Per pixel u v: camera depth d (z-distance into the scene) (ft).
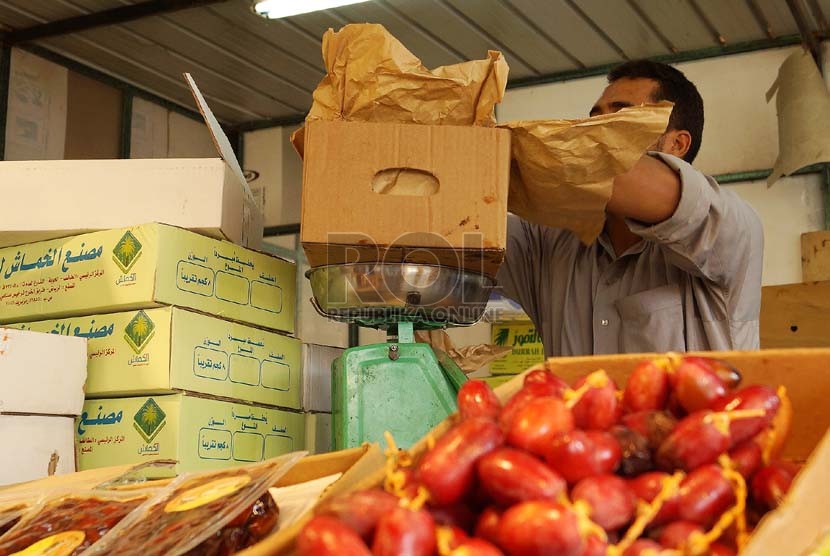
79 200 4.89
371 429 4.47
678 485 2.06
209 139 13.87
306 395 5.59
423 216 4.06
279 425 5.22
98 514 2.88
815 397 2.62
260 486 2.57
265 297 5.18
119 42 11.34
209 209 4.80
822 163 10.43
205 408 4.58
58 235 4.91
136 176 4.88
